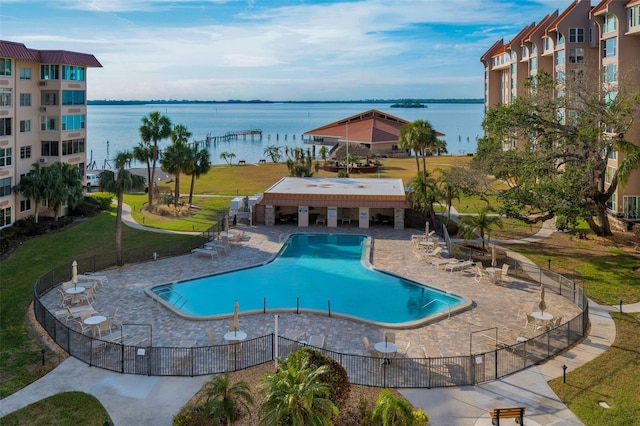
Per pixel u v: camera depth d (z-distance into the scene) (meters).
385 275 38.44
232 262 41.28
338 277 38.12
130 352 25.02
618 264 39.75
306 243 48.09
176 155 62.62
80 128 61.97
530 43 85.06
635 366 23.62
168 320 29.64
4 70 51.25
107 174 39.78
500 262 41.09
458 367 23.73
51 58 56.62
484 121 51.44
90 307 29.45
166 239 49.41
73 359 24.45
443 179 53.16
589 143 43.81
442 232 50.44
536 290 34.62
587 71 53.56
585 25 66.25
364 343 24.69
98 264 39.91
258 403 20.33
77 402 20.88
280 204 53.88
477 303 32.22
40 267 40.94
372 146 123.06
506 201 44.19
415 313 31.11
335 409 17.14
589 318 29.45
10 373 23.28
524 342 23.66
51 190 53.25
